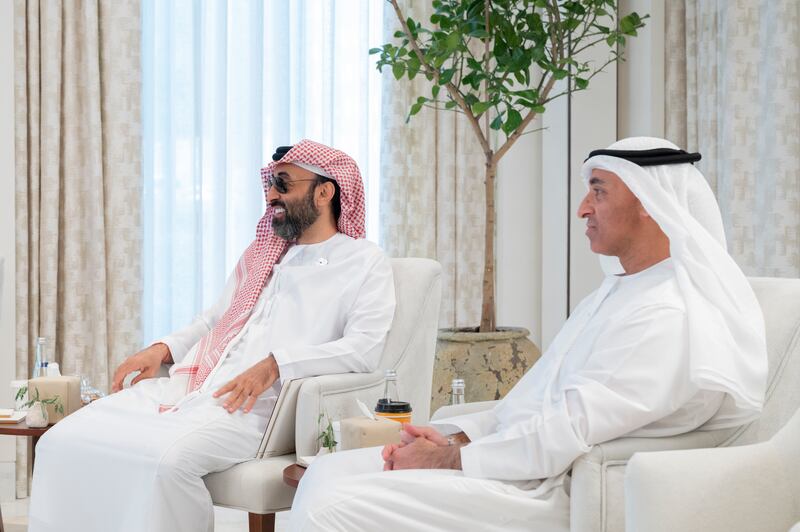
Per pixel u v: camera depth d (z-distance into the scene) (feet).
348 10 15.71
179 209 14.92
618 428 6.07
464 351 12.08
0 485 13.64
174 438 8.21
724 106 14.88
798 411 5.91
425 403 9.90
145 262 14.75
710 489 5.48
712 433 6.46
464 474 6.46
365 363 9.20
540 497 6.33
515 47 12.32
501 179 16.22
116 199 14.28
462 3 12.46
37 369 11.07
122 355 14.38
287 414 8.70
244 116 15.19
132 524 8.10
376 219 15.92
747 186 14.82
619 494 5.98
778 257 14.52
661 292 6.41
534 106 12.25
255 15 15.12
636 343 6.21
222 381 9.31
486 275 12.80
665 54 15.79
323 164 9.85
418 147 15.89
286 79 15.34
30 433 9.63
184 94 14.87
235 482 8.31
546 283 16.19
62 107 14.05
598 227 6.97
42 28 13.83
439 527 6.31
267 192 10.55
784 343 6.62
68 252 14.02
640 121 15.84
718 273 6.41
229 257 15.25
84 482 8.45
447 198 15.94
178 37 14.83
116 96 14.23
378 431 7.99
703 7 15.35
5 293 13.43
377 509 6.33
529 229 16.35
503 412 7.38
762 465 5.69
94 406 9.22
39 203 13.89
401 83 15.67
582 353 6.74
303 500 6.58
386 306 9.51
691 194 6.81
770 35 14.53
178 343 10.16
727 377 5.94
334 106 15.66
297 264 10.07
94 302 14.08
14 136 13.56
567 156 15.78
